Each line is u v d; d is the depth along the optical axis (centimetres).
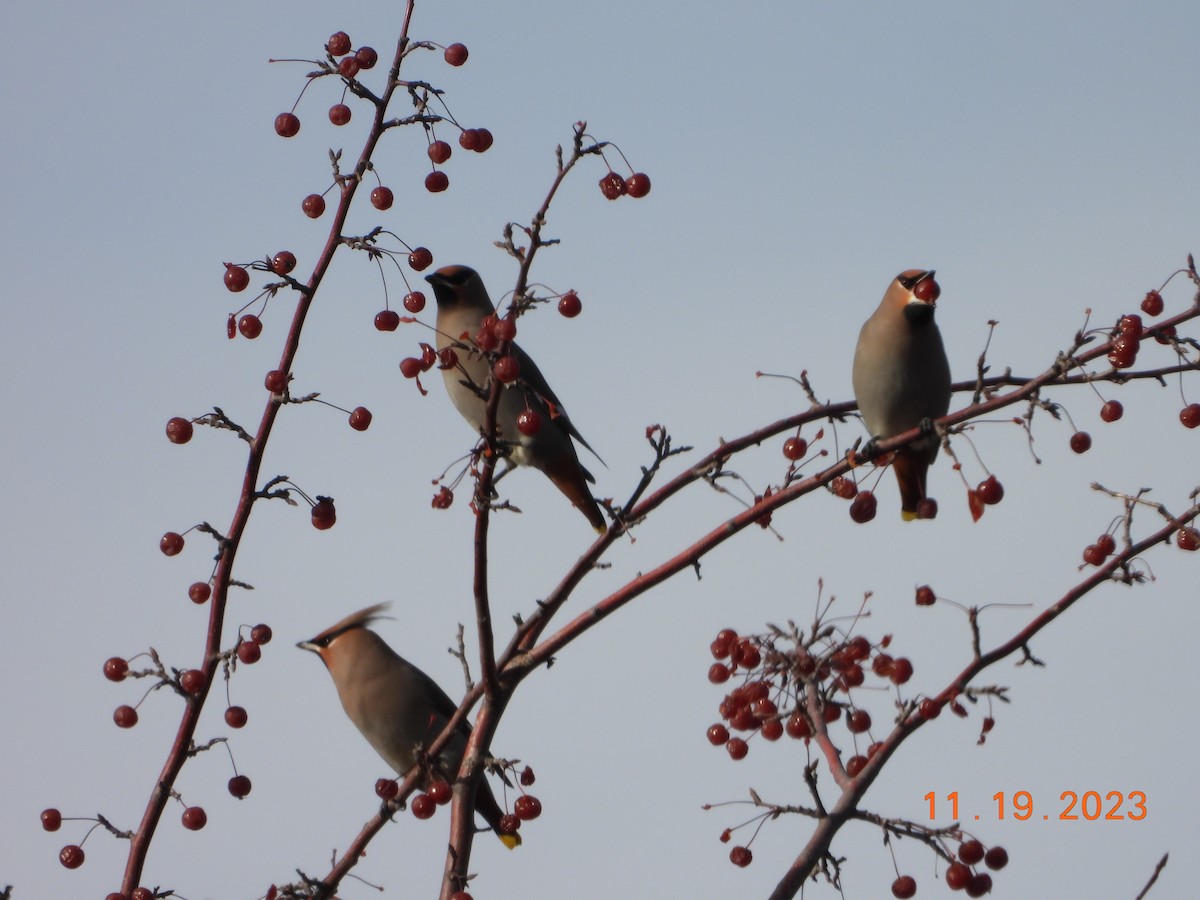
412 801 788
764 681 814
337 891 788
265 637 765
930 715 775
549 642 805
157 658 758
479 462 721
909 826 764
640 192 721
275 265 763
